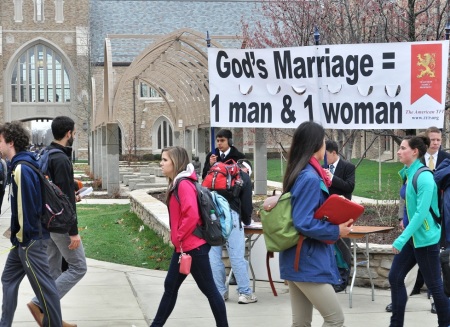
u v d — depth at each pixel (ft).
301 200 23.09
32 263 28.22
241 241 37.91
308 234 22.86
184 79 114.93
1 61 311.47
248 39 91.50
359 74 42.11
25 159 28.30
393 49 41.63
